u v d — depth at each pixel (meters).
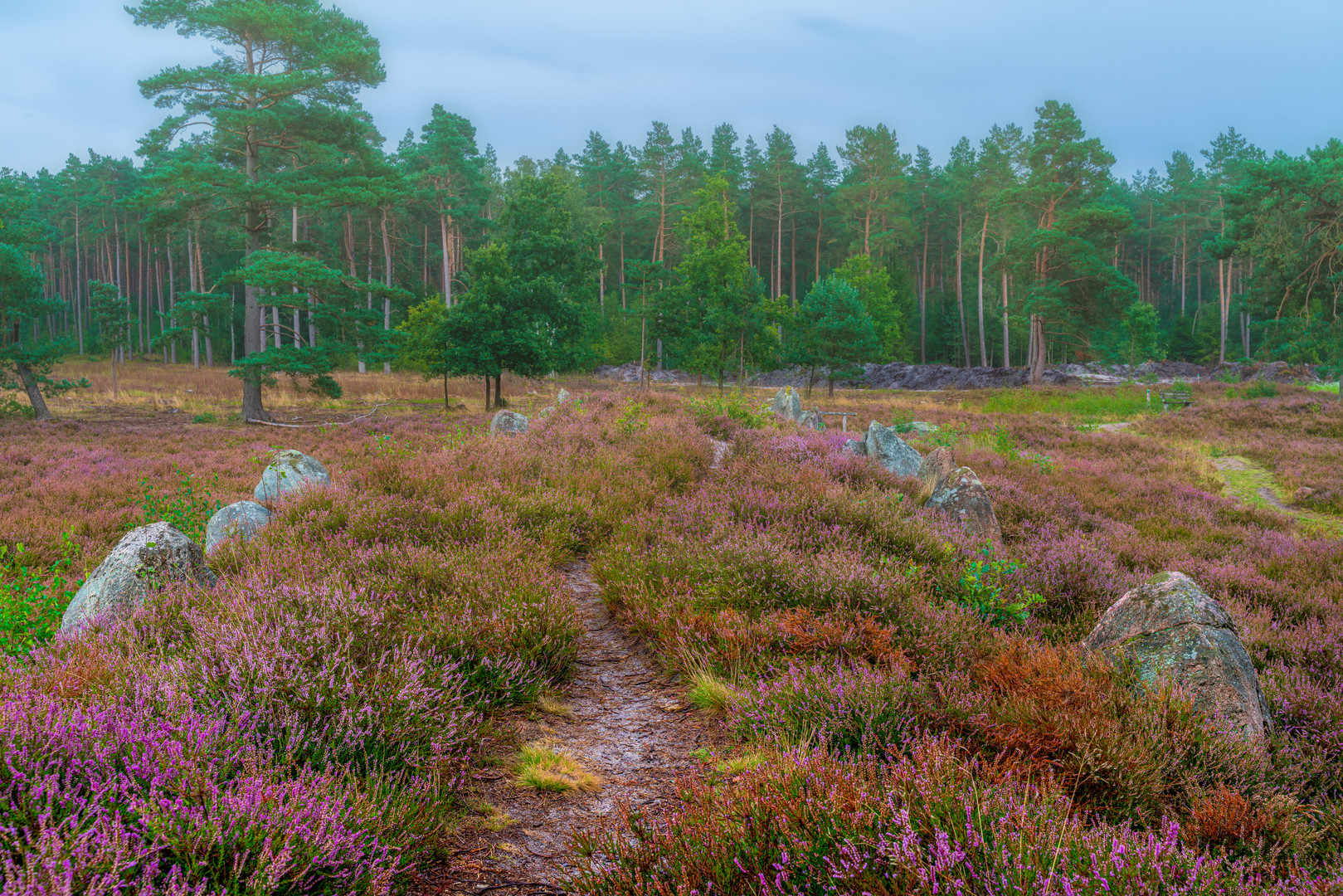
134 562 5.78
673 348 48.28
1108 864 2.51
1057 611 6.52
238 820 2.57
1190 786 3.46
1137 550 9.02
